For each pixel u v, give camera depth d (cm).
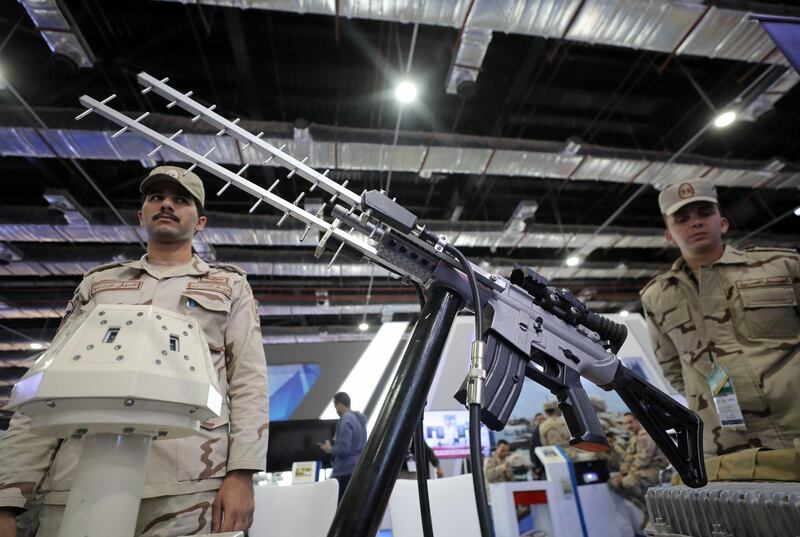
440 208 584
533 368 67
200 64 372
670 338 147
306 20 338
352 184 529
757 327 126
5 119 351
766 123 465
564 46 356
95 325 45
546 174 441
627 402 77
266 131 377
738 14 277
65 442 91
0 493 80
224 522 87
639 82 404
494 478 365
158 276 113
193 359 48
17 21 321
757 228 654
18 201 527
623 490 335
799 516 61
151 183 123
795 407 113
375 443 44
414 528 170
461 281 63
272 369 668
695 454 75
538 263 677
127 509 43
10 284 680
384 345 684
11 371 934
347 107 420
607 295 818
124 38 349
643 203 599
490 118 440
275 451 462
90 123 363
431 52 368
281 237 525
